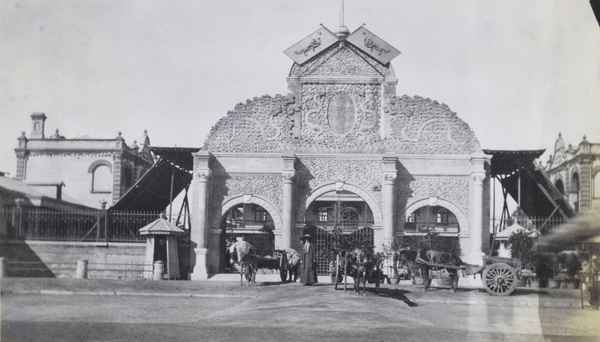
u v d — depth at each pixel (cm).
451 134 4566
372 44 4578
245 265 3697
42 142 4084
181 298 3158
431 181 4559
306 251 3600
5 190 4056
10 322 2323
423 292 3434
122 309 2711
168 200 5241
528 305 2906
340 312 2441
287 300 2827
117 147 4622
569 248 2842
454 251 4312
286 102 4631
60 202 4272
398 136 4594
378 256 3153
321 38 4588
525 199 4409
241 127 4641
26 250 4128
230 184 4622
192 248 4494
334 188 4578
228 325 2212
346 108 4634
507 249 3875
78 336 2059
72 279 3803
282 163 4616
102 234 4450
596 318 2503
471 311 2803
